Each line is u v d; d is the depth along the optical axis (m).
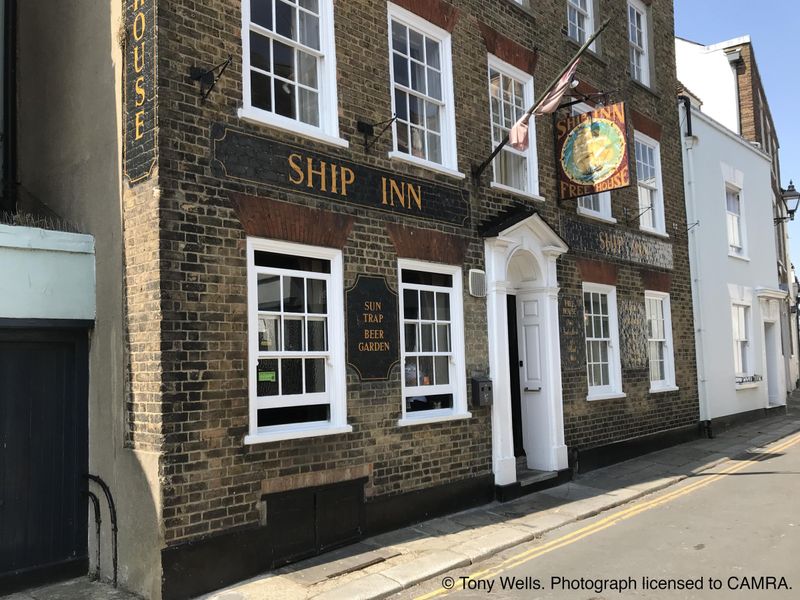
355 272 7.39
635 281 12.75
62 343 6.46
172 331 5.74
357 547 6.90
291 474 6.50
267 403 6.52
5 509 5.96
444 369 8.63
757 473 10.46
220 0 6.41
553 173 10.90
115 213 6.30
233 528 6.00
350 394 7.17
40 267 6.22
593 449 10.95
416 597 5.67
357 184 7.54
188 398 5.79
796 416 18.38
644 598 5.33
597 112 10.50
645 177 13.73
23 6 8.05
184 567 5.62
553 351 10.23
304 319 6.95
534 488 9.48
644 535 7.23
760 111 23.77
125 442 5.97
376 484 7.37
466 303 8.91
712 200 16.16
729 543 6.73
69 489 6.38
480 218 9.27
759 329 18.09
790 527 7.21
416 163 8.28
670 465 11.34
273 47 7.05
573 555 6.62
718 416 15.17
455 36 9.24
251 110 6.50
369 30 7.94
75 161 6.94
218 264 6.12
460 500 8.41
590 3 12.52
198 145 6.08
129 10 6.26
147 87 5.96
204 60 6.22
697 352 14.67
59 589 6.00
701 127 15.92
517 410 10.38
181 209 5.90
